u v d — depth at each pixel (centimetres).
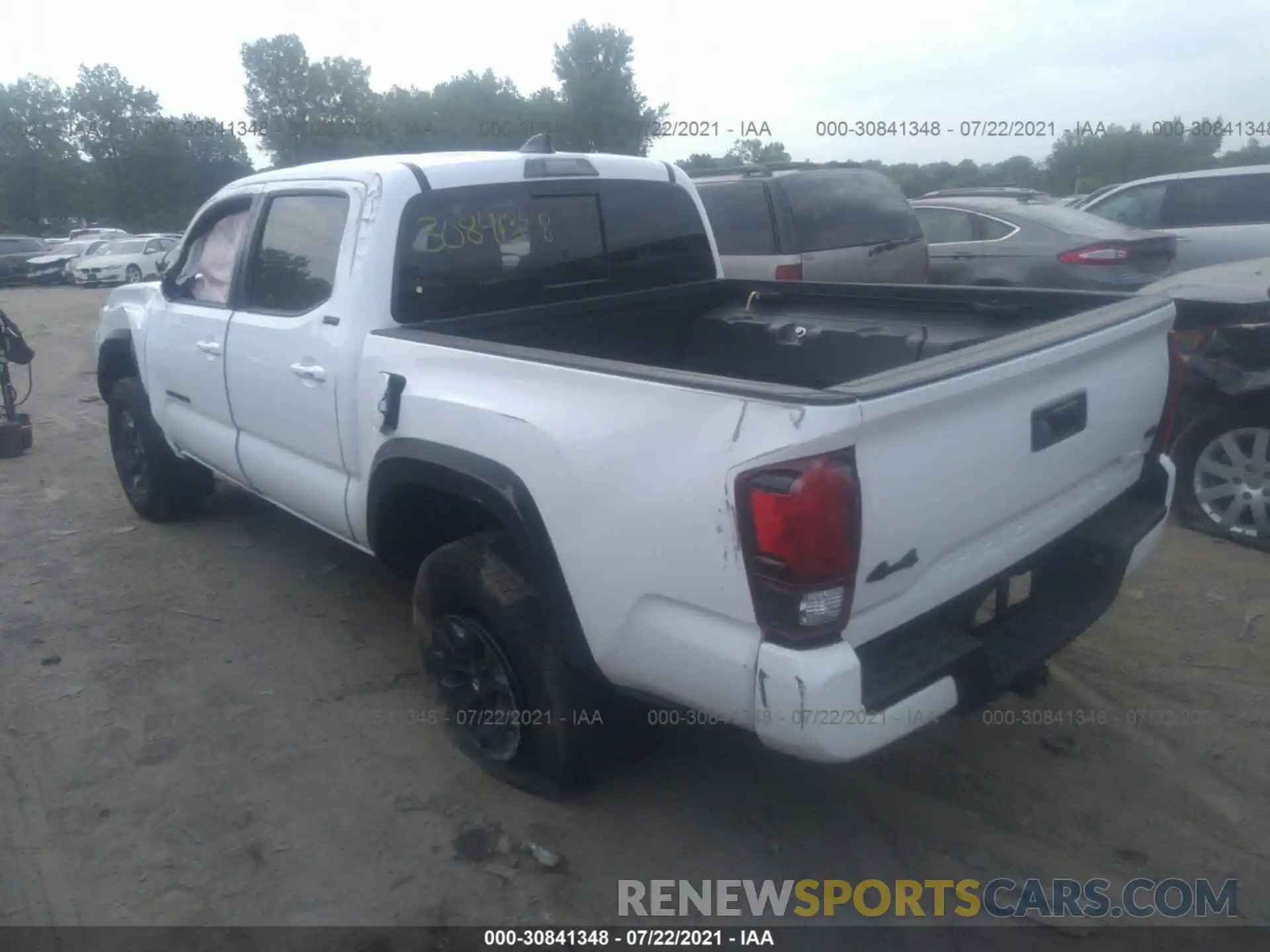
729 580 244
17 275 3108
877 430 235
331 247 385
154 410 539
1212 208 962
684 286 461
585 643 288
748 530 237
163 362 512
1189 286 563
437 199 375
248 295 438
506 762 334
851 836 319
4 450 755
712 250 480
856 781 344
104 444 801
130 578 518
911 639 266
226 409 461
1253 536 512
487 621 317
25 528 597
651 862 310
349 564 531
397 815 332
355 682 415
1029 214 923
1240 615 445
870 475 236
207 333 460
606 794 340
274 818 332
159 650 443
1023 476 283
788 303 453
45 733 382
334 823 329
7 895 300
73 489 675
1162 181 998
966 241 948
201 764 361
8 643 452
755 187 762
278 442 428
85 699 405
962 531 268
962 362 259
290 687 412
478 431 305
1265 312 520
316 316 383
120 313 571
